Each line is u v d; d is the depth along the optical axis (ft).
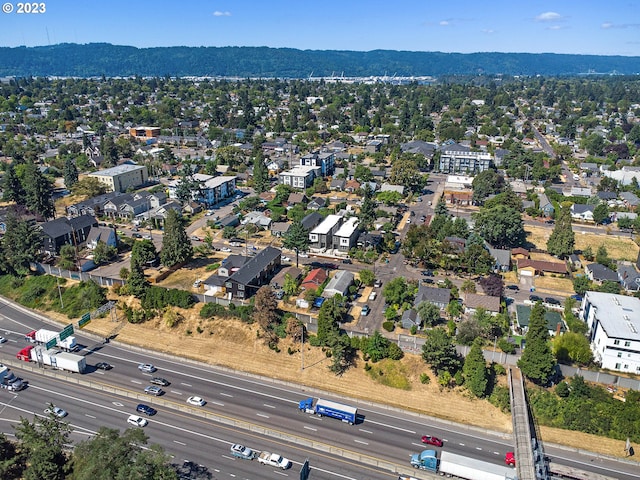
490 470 175.32
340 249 371.76
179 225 332.60
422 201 505.66
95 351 259.19
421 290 292.40
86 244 378.32
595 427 206.49
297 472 180.65
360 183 538.88
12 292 323.37
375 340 241.35
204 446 192.75
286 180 537.24
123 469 146.00
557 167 580.71
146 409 211.00
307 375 238.68
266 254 328.29
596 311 252.83
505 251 356.18
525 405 208.74
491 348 244.42
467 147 642.63
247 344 258.37
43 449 169.17
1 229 404.98
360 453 190.70
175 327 274.57
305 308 282.56
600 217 440.86
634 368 230.07
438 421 211.20
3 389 226.79
